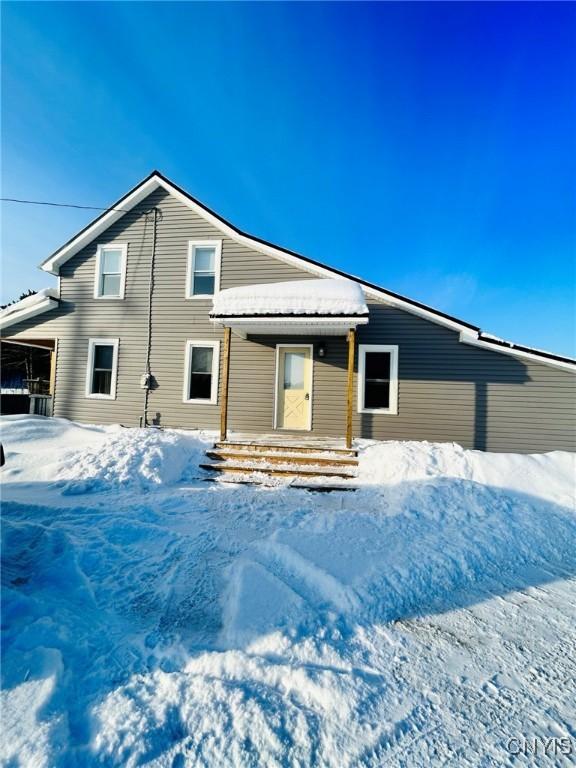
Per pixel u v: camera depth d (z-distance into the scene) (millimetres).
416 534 4125
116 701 1899
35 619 2484
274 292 8336
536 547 4109
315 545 3701
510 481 5699
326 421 9484
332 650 2354
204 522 4543
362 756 1688
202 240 10508
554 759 1724
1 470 6465
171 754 1644
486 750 1758
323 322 7891
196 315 10391
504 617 2881
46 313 11180
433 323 9148
